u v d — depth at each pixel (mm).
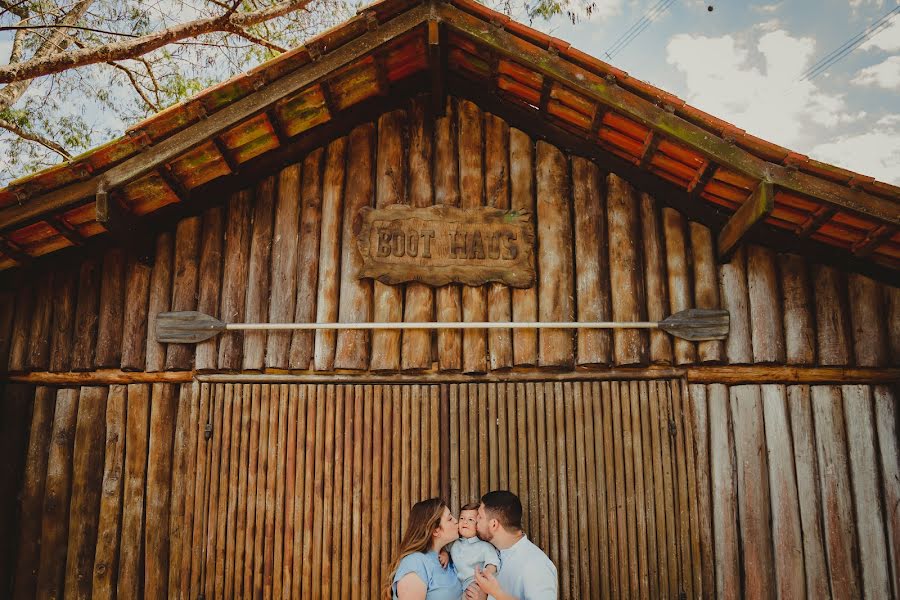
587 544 4367
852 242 4375
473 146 4836
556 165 4836
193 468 4422
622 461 4477
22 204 3969
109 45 6594
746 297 4652
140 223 4555
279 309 4566
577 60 4004
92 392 4543
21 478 4465
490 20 4031
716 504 4418
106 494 4398
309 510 4395
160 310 4605
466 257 4609
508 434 4500
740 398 4555
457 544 3795
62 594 4316
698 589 4301
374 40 4031
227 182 4734
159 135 3945
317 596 4293
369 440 4488
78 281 4668
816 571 4305
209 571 4301
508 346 4535
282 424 4496
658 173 4688
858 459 4445
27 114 8328
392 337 4535
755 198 4043
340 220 4727
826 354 4520
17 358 4523
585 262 4672
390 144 4805
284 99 4047
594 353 4520
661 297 4652
